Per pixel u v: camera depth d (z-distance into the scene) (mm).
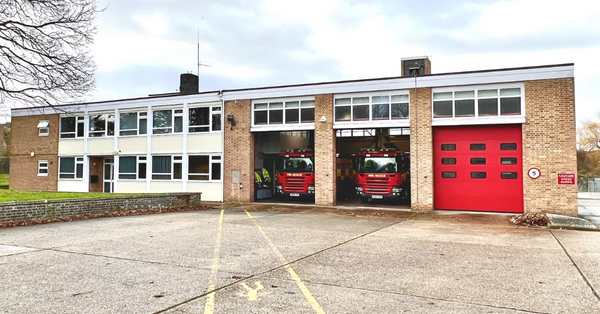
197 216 14914
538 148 15812
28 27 17594
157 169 23094
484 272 6730
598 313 4797
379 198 19719
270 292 5520
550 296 5434
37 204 12516
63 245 8758
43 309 4703
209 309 4809
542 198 15648
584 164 58562
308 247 8859
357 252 8352
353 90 18812
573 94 15422
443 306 5012
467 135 17234
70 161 25625
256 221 13562
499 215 15844
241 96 21062
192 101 22297
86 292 5391
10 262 7082
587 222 13398
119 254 7871
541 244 9547
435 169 17594
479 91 16906
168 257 7652
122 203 15430
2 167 45156
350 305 5016
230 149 21234
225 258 7621
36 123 26578
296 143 27047
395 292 5578
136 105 23719
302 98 20016
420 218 14992
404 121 18016
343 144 27844
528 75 16047
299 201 22062
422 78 17641
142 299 5137
